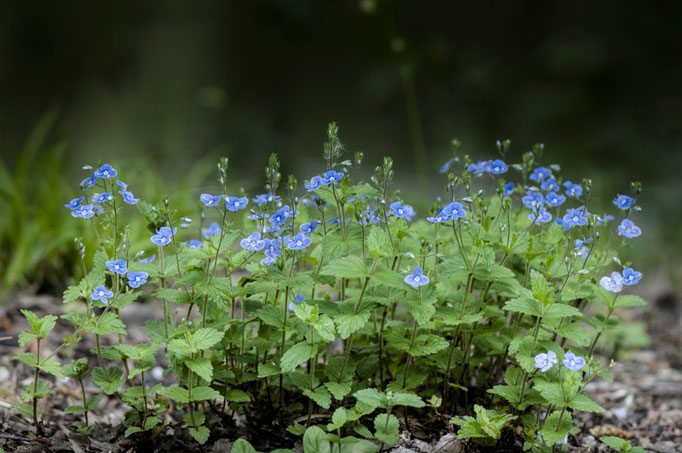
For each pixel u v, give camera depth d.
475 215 4.29
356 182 3.86
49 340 5.42
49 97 15.69
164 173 10.22
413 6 18.83
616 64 16.73
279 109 16.16
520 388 3.92
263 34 19.62
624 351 6.58
